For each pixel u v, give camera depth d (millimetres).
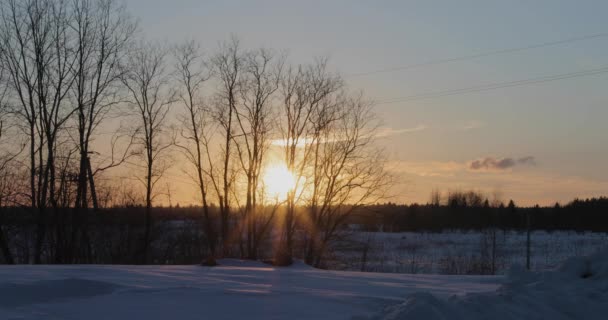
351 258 45094
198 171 38938
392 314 8484
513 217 70188
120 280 12023
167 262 41500
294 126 40812
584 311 9562
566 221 74438
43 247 37250
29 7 34000
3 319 8172
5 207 34250
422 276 17875
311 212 41156
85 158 35500
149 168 37906
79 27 35312
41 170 34219
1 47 33562
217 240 41719
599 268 11383
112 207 37875
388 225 71625
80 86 35281
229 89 39344
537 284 10859
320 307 9672
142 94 37750
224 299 10055
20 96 34031
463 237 66500
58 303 9414
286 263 26031
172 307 9273
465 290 13219
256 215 39719
